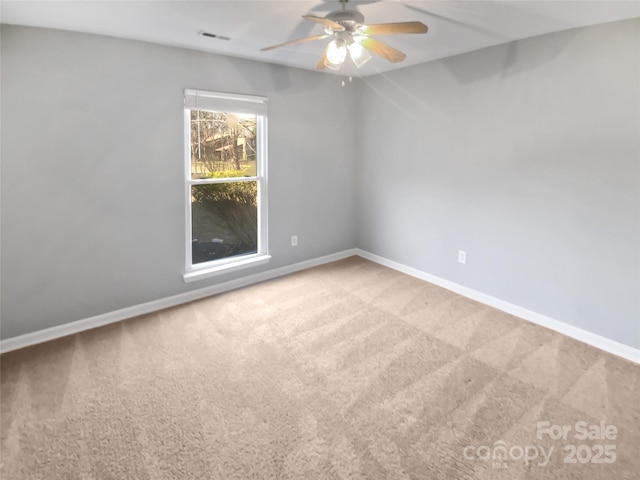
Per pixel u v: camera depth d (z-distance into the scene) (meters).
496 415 2.08
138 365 2.51
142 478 1.67
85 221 2.88
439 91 3.65
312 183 4.31
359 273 4.29
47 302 2.80
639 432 1.97
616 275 2.67
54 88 2.62
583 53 2.65
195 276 3.50
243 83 3.53
